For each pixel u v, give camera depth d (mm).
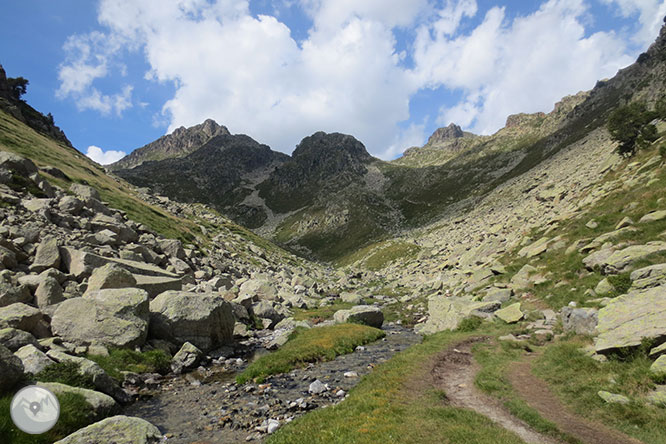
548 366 17594
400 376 18812
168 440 13148
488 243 60344
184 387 19547
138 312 23719
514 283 36969
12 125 80500
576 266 30906
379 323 39062
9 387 13281
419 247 119938
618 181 45969
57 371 15500
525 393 15258
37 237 30984
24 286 22469
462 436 11188
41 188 45344
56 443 10758
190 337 26062
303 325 36438
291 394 18297
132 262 35094
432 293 53969
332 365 23844
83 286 26562
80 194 53406
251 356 26828
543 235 46125
